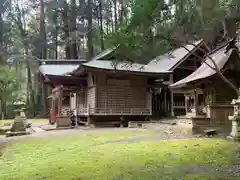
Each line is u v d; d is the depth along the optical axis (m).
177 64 23.38
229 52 13.09
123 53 5.43
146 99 21.00
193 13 5.56
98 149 8.61
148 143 9.44
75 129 17.12
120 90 20.27
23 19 42.75
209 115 12.98
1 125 21.61
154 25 5.14
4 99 19.98
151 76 20.81
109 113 19.28
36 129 17.70
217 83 13.22
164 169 5.84
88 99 21.02
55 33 39.75
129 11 5.07
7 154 8.71
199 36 6.09
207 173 5.44
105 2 38.16
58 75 20.78
